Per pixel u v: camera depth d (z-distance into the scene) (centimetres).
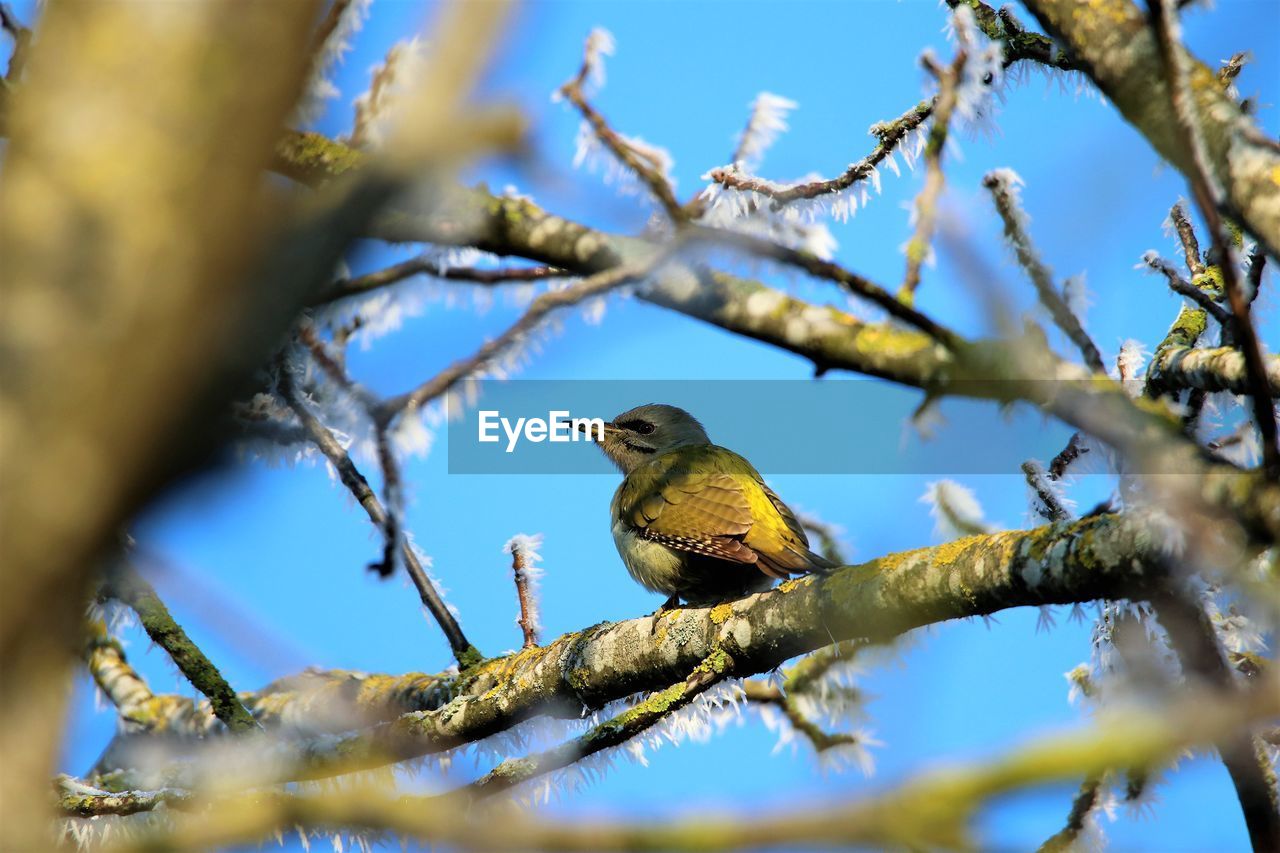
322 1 259
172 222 246
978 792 269
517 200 759
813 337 695
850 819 275
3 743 242
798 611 909
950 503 918
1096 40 738
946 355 664
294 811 380
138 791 988
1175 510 659
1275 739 831
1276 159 704
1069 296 766
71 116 246
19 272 241
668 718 942
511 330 698
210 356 249
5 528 237
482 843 319
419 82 289
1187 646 799
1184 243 1045
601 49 755
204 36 251
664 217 752
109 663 1415
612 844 299
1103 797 932
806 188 894
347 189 269
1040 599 793
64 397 239
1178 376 922
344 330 851
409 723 1071
